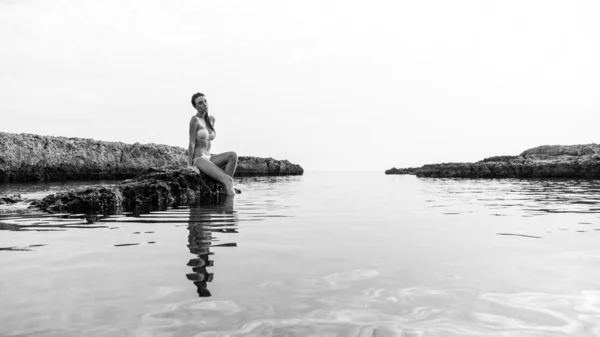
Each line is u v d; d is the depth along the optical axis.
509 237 4.25
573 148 31.89
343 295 2.35
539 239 4.12
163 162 27.00
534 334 1.84
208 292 2.40
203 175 10.22
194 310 2.11
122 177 24.89
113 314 2.05
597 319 2.01
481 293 2.40
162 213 6.38
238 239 4.11
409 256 3.35
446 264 3.08
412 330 1.87
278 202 8.45
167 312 2.08
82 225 5.11
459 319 2.01
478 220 5.60
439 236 4.31
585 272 2.85
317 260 3.20
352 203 8.29
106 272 2.85
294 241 4.00
